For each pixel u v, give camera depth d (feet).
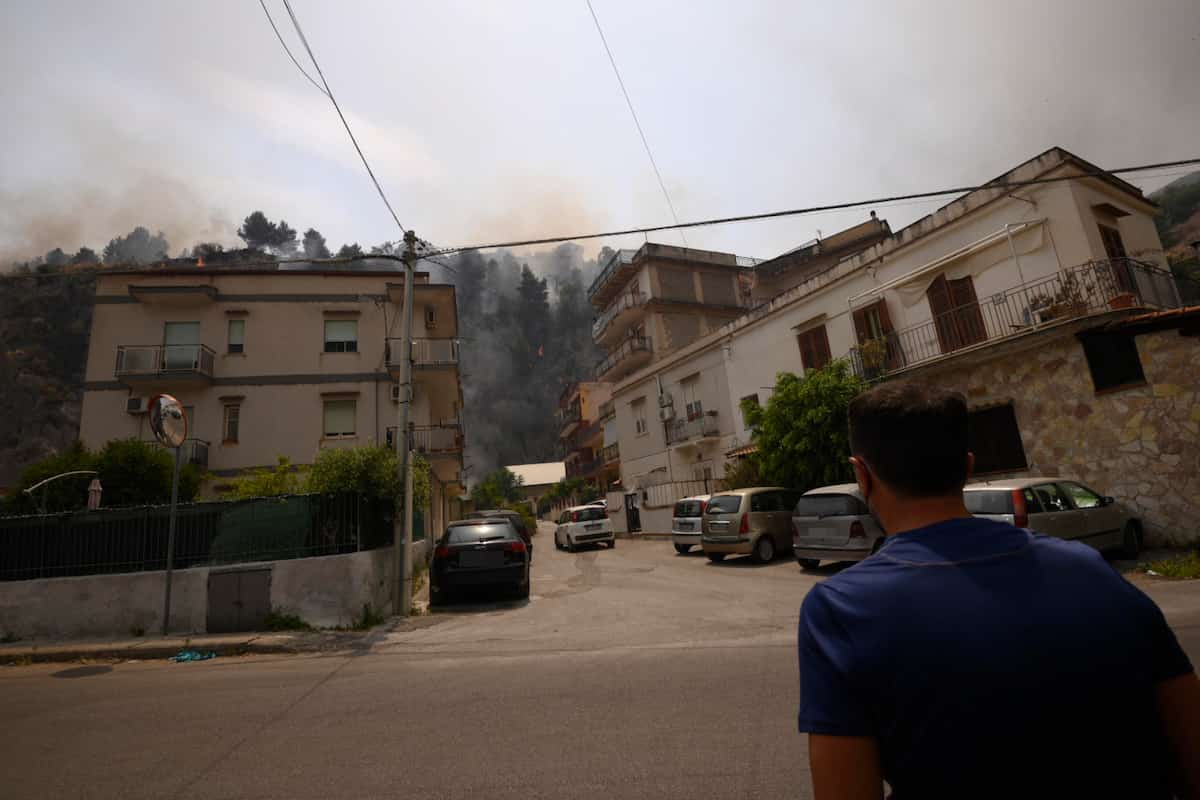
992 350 39.73
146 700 17.29
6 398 218.59
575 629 25.58
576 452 186.91
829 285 60.03
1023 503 28.60
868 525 34.73
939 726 3.05
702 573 41.55
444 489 99.96
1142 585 26.78
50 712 16.37
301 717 15.16
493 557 33.22
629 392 98.68
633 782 10.58
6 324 238.27
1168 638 3.30
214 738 13.80
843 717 3.33
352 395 75.25
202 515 27.84
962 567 3.48
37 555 26.91
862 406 4.42
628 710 14.43
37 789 11.30
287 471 44.27
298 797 10.64
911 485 4.02
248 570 27.09
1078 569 3.43
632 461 97.40
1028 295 42.42
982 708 3.00
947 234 48.67
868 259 55.67
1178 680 3.23
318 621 27.04
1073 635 3.11
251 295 76.18
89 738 14.08
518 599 35.06
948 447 3.99
